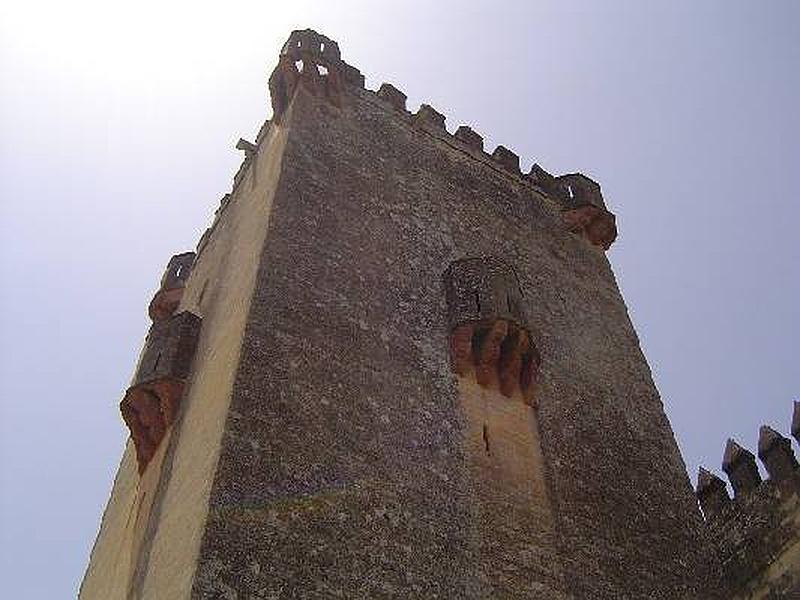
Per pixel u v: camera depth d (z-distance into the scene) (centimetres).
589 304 2403
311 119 2211
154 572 1410
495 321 1867
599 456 1909
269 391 1488
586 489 1800
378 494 1471
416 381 1727
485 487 1630
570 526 1686
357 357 1675
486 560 1500
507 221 2470
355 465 1484
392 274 1933
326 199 1991
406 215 2155
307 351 1608
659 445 2088
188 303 2378
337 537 1357
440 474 1588
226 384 1510
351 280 1828
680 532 1884
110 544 1975
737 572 2036
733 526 2120
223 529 1255
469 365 1848
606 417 2036
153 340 2002
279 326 1612
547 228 2594
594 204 2759
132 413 1902
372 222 2031
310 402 1523
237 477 1333
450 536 1495
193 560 1219
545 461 1784
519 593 1488
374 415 1593
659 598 1686
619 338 2355
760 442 2136
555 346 2134
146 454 1856
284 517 1327
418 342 1819
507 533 1577
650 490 1931
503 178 2656
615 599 1611
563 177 2877
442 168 2461
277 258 1744
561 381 2031
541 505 1683
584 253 2623
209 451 1420
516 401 1862
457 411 1736
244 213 2228
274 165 2097
